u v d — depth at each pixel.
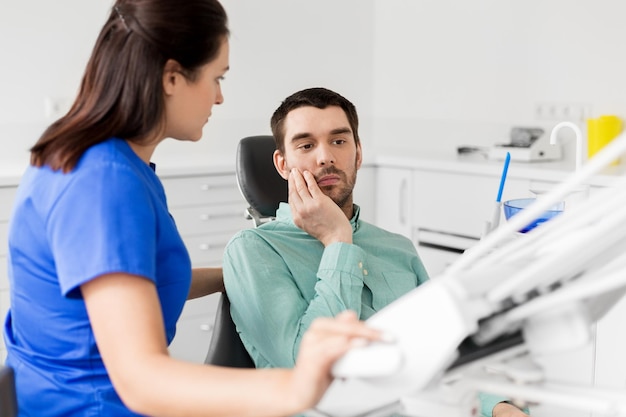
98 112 1.15
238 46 4.27
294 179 1.62
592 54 3.68
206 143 4.24
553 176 3.26
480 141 4.20
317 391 0.84
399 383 0.81
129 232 1.05
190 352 3.66
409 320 0.80
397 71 4.62
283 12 4.39
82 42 3.91
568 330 0.84
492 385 0.92
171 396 0.92
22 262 1.18
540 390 0.90
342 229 1.61
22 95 3.80
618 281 0.76
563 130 3.80
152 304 1.03
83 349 1.18
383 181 4.10
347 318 0.83
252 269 1.60
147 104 1.15
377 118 4.77
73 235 1.06
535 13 3.90
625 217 0.75
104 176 1.08
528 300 0.86
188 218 3.65
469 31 4.21
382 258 1.83
